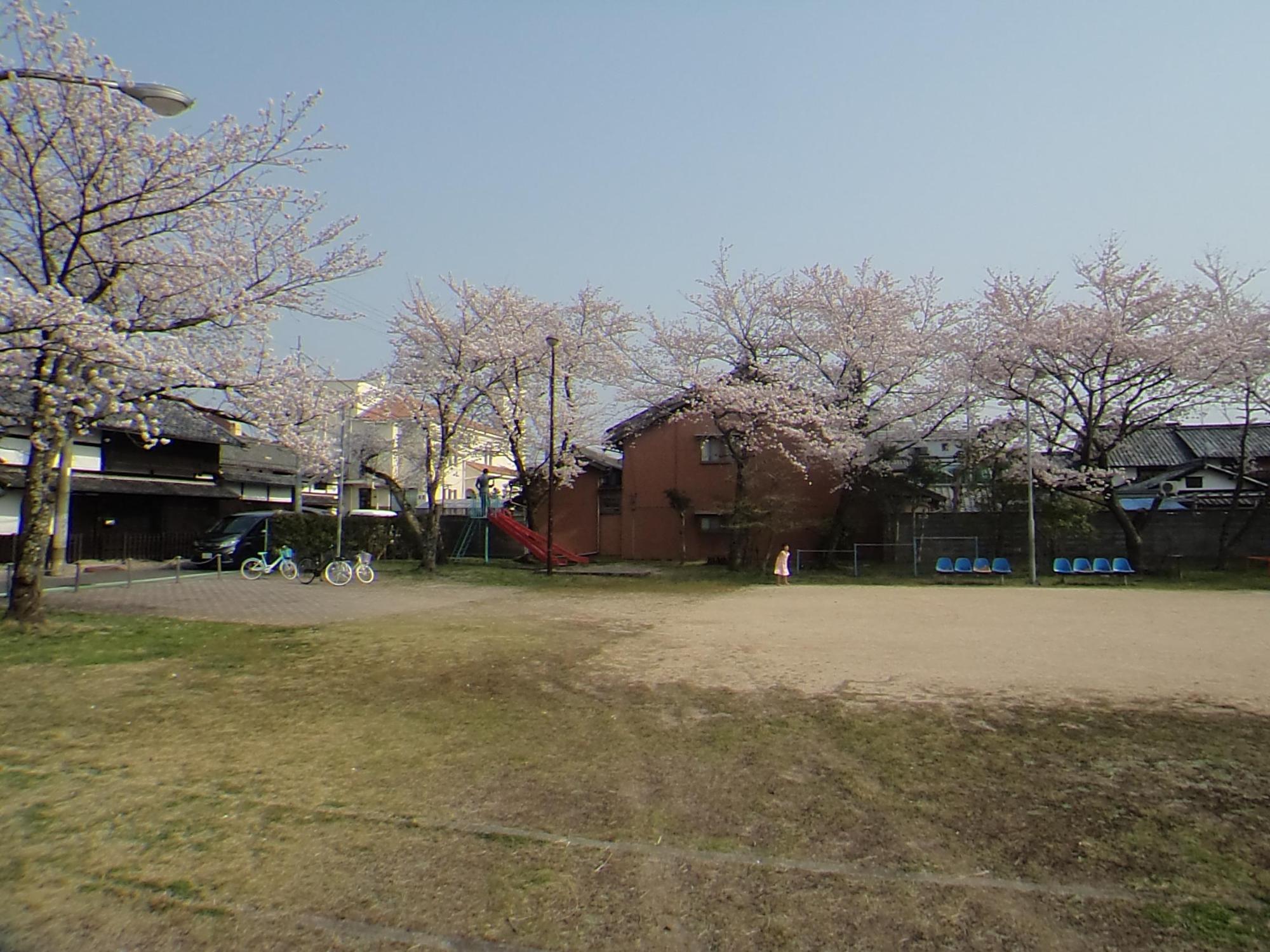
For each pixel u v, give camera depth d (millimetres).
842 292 24141
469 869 3709
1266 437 31344
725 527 24516
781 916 3291
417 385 22359
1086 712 6523
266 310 11398
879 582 20016
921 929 3174
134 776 4965
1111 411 22109
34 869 3688
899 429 24469
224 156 10594
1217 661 8758
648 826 4234
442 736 5930
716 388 22953
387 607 13781
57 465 19297
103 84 7207
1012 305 21344
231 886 3545
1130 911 3291
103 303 10969
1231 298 20359
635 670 8375
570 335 25391
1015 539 23062
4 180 10156
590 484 29203
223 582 18312
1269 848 3896
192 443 28688
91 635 9852
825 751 5539
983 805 4512
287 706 6793
